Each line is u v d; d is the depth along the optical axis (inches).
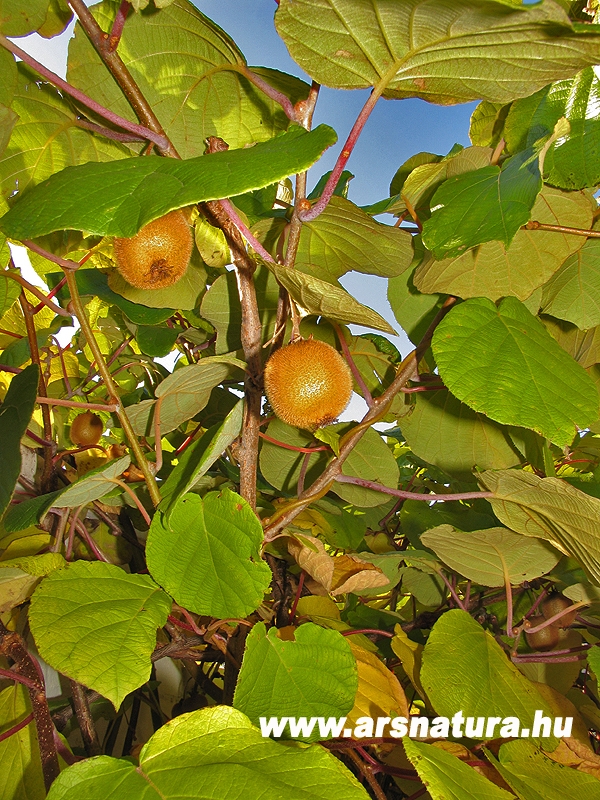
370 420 15.2
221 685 26.4
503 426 20.3
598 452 26.8
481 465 21.3
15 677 13.1
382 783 19.7
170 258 14.6
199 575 13.4
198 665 21.7
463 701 14.4
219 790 9.2
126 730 23.5
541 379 13.5
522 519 16.6
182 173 10.4
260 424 14.7
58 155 17.0
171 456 22.8
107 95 16.6
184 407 18.7
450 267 17.6
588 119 15.9
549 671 21.0
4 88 14.4
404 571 24.1
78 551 22.7
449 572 22.8
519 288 17.7
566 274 19.3
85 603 12.9
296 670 12.7
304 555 16.3
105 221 9.8
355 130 11.8
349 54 11.8
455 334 14.3
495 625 22.7
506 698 14.8
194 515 13.9
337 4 10.6
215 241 16.7
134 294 19.5
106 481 14.9
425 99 13.4
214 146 13.5
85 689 18.8
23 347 24.5
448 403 20.7
